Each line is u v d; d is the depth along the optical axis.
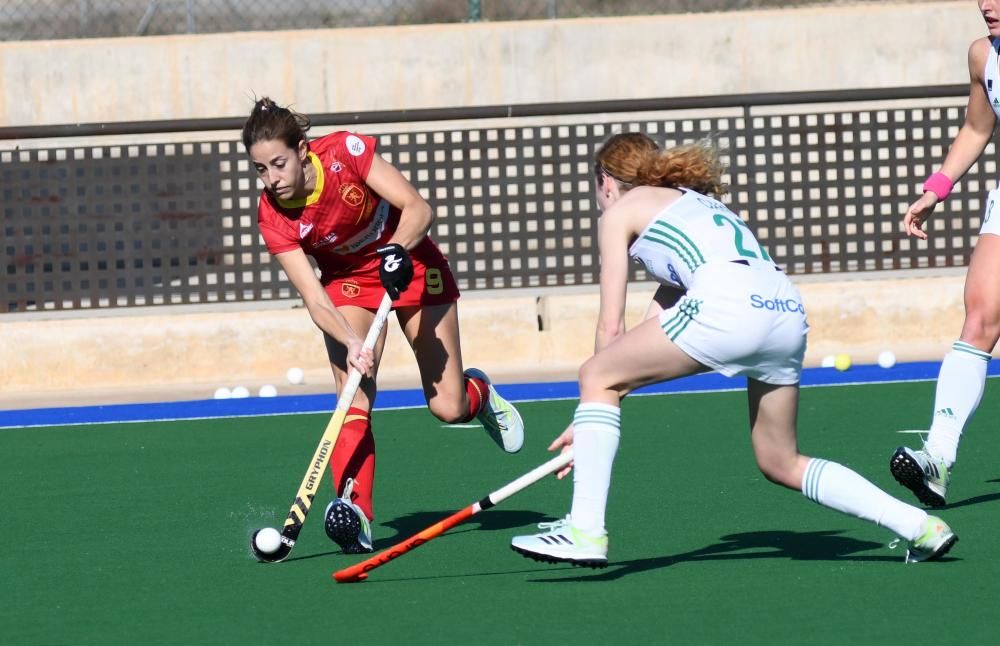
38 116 58.72
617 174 19.30
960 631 16.11
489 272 52.31
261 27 67.19
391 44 58.81
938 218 55.75
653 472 28.08
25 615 18.22
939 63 60.34
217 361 48.12
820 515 23.30
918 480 22.59
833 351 49.12
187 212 51.53
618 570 19.75
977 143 25.00
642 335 18.19
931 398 37.69
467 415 24.09
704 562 20.11
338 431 21.05
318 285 21.61
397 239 21.72
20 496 27.95
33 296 51.47
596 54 59.38
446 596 18.45
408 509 25.50
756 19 59.78
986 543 20.64
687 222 18.28
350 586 19.23
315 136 58.66
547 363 48.41
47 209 55.56
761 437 18.95
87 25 67.06
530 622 17.03
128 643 16.70
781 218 55.91
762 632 16.30
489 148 53.12
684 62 59.56
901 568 19.20
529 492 26.86
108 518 25.28
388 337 47.94
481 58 58.97
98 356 47.81
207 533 23.55
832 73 60.00
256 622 17.45
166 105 58.75
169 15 67.12
